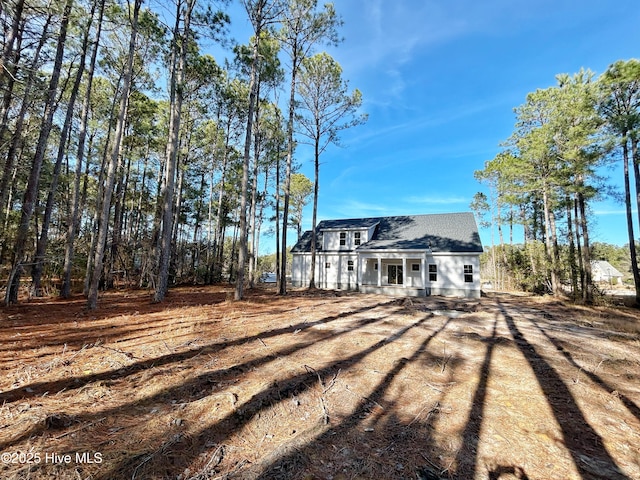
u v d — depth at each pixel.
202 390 3.40
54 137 14.24
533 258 19.39
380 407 3.25
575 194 15.37
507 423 2.97
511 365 4.78
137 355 4.41
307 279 23.06
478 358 5.12
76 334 5.55
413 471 2.22
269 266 44.00
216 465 2.21
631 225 14.23
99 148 16.78
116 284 16.80
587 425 2.97
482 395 3.63
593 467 2.32
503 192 22.09
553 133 14.77
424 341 6.16
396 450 2.48
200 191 23.83
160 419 2.74
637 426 2.98
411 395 3.58
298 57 16.11
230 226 27.92
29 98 8.93
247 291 16.91
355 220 23.72
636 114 12.09
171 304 10.06
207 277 21.38
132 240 17.77
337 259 21.98
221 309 9.37
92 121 15.73
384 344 5.80
